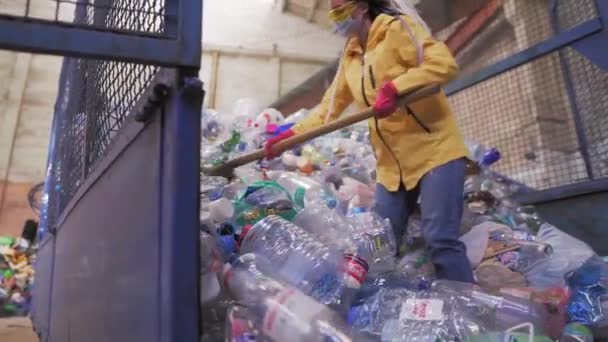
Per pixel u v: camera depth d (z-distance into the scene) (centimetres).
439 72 149
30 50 72
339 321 120
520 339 121
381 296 135
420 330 118
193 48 84
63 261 185
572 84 259
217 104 635
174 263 80
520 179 284
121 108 116
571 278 176
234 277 124
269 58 673
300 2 656
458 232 159
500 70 277
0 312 438
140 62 80
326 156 257
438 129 162
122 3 108
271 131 258
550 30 283
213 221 149
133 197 99
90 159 150
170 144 84
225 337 113
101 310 118
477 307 135
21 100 611
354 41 184
